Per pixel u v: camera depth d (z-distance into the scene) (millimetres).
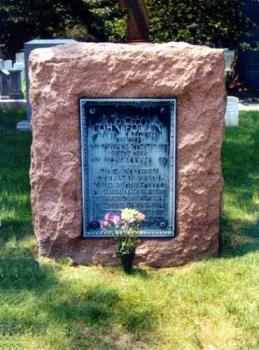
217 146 3051
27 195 4352
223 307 2568
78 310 2539
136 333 2387
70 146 3016
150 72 2934
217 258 3162
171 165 3051
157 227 3123
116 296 2664
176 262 3139
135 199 3104
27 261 3068
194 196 3086
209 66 2943
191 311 2547
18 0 14773
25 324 2428
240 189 4578
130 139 3029
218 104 3002
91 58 2920
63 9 14836
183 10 11125
